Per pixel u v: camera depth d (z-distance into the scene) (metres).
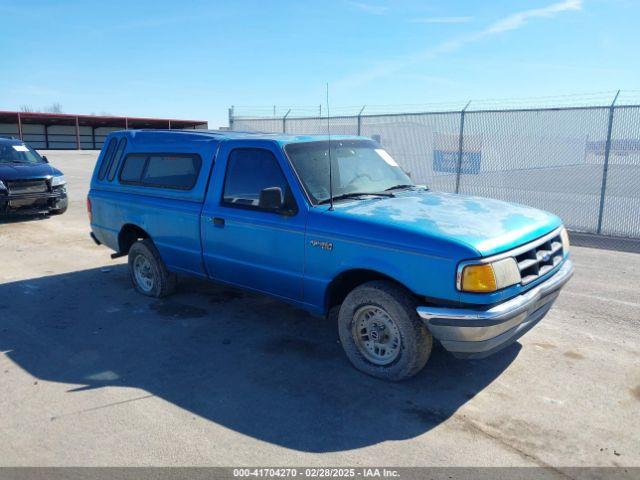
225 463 3.19
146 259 6.30
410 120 14.11
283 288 4.83
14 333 5.31
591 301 6.27
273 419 3.69
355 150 5.46
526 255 4.11
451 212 4.44
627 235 11.08
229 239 5.15
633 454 3.28
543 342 5.00
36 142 50.81
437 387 4.14
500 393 4.04
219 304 6.16
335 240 4.29
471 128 13.10
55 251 9.11
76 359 4.69
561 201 11.95
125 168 6.56
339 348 4.91
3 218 12.59
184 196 5.62
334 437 3.47
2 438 3.46
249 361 4.64
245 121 17.61
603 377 4.29
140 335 5.24
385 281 4.19
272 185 4.81
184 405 3.88
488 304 3.69
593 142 11.38
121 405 3.88
